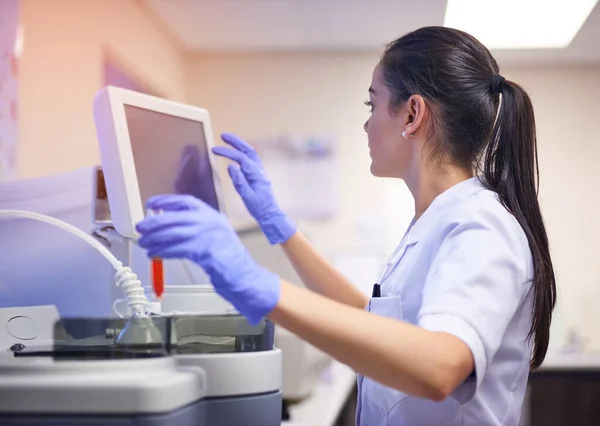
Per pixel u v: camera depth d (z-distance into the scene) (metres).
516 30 3.44
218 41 4.34
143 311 1.19
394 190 4.49
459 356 0.93
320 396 2.36
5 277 1.41
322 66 4.59
